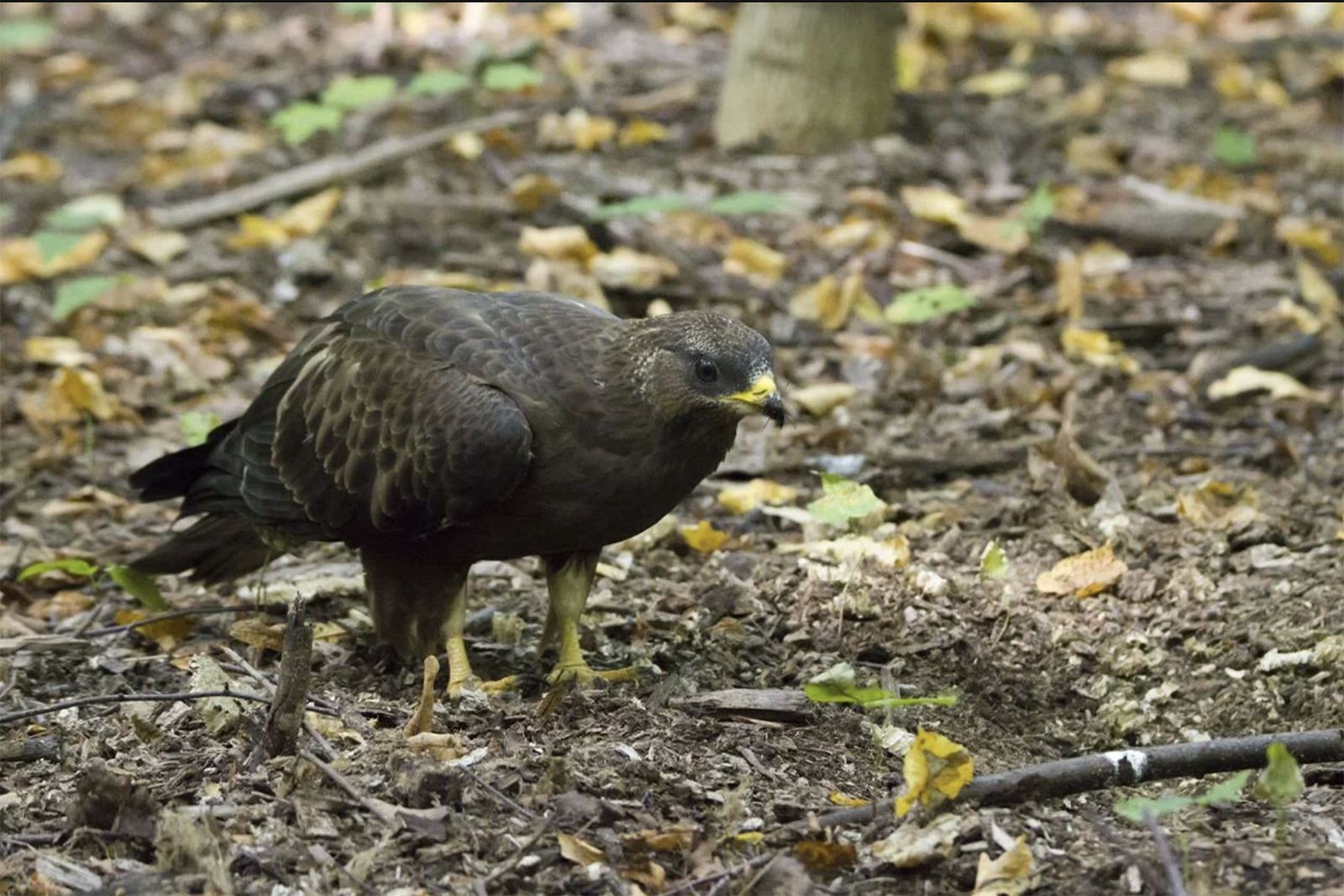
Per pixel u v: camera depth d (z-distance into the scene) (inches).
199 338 502.3
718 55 702.5
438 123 638.5
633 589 364.2
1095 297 525.3
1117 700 321.4
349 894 238.5
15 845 254.8
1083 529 382.0
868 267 536.1
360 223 557.9
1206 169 616.7
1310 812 265.7
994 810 261.3
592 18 738.8
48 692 324.8
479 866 245.3
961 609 348.5
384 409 313.6
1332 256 550.0
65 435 452.1
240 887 239.6
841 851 246.2
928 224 561.3
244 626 338.6
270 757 270.7
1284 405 460.8
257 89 673.6
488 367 307.4
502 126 614.9
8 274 532.7
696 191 576.7
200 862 239.8
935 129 636.1
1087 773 266.2
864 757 289.9
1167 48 723.4
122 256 547.2
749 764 279.3
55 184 610.5
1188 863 244.1
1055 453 406.3
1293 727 311.4
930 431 446.9
